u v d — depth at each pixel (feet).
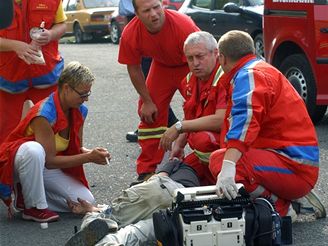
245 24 63.98
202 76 25.23
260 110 21.76
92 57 85.81
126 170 32.86
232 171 21.16
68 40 119.96
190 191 20.89
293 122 23.17
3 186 25.76
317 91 39.73
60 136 26.02
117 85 60.44
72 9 115.65
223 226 20.52
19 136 25.91
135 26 28.89
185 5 70.38
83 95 25.32
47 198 26.66
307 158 23.11
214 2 67.26
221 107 24.80
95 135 40.70
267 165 22.88
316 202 25.17
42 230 25.13
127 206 22.89
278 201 23.54
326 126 40.68
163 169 24.63
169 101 29.99
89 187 30.25
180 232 20.65
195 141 25.18
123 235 21.76
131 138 38.91
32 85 29.19
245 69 22.47
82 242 20.52
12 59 28.58
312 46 39.50
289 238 22.06
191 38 25.08
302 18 40.09
